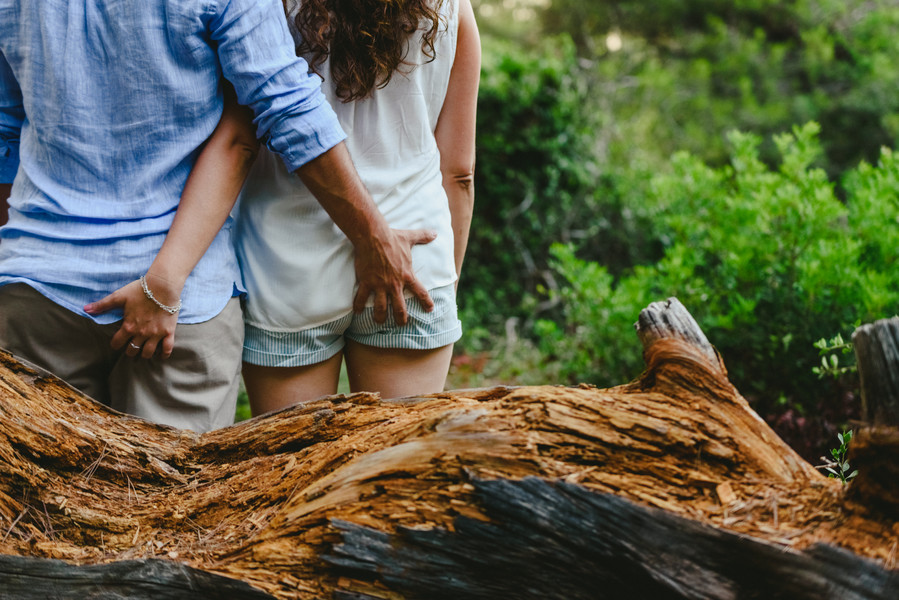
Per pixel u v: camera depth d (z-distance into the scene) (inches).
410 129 81.8
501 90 272.5
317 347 83.0
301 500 59.1
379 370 85.4
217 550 60.6
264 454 70.0
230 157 75.5
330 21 76.0
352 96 78.7
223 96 76.0
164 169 73.3
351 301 81.7
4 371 67.7
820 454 130.6
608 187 288.8
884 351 49.4
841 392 139.3
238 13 70.8
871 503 49.8
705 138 455.5
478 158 274.4
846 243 144.7
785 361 143.9
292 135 73.0
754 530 50.7
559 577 53.2
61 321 73.5
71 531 64.9
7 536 62.7
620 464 54.6
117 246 72.8
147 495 68.6
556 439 55.0
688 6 511.8
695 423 55.3
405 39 78.9
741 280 157.2
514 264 273.1
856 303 140.2
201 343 75.8
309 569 56.2
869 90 443.8
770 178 165.6
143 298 71.9
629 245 271.0
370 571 54.5
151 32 69.6
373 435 62.2
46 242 72.9
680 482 53.9
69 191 72.8
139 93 70.9
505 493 52.7
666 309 59.2
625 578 52.2
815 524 50.8
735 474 54.6
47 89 70.7
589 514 52.0
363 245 78.5
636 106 460.1
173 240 72.6
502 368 219.3
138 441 70.5
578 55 523.8
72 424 68.5
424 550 54.1
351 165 76.3
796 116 448.5
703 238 175.9
